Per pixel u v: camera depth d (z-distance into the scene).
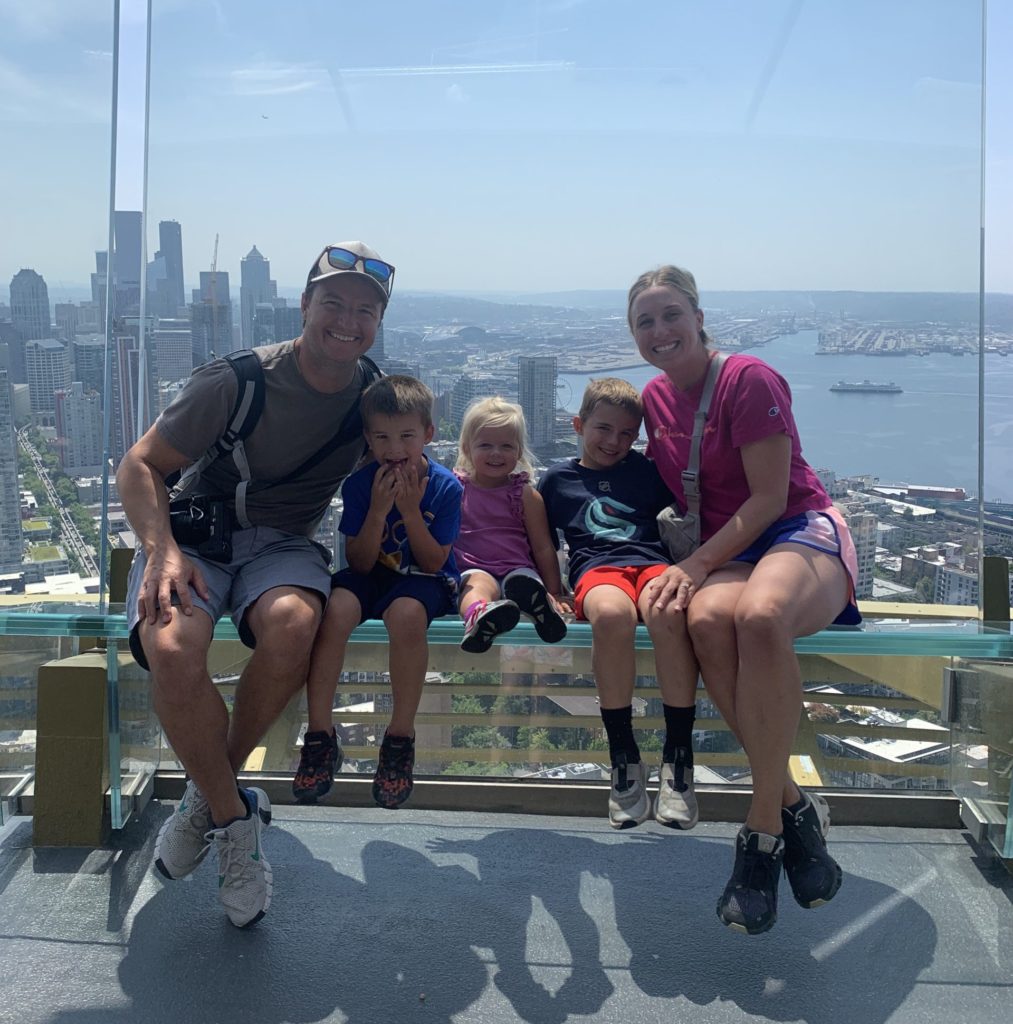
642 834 2.57
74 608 2.40
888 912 2.25
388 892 2.29
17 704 2.51
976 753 2.52
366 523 2.29
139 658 2.16
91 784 2.45
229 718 2.16
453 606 2.44
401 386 2.29
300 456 2.36
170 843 2.20
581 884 2.34
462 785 2.67
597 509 2.58
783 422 2.24
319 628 2.21
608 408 2.58
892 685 2.60
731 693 2.14
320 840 2.51
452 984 1.99
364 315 2.26
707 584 2.19
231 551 2.33
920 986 2.01
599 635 2.22
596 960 2.07
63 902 2.24
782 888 2.35
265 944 2.10
